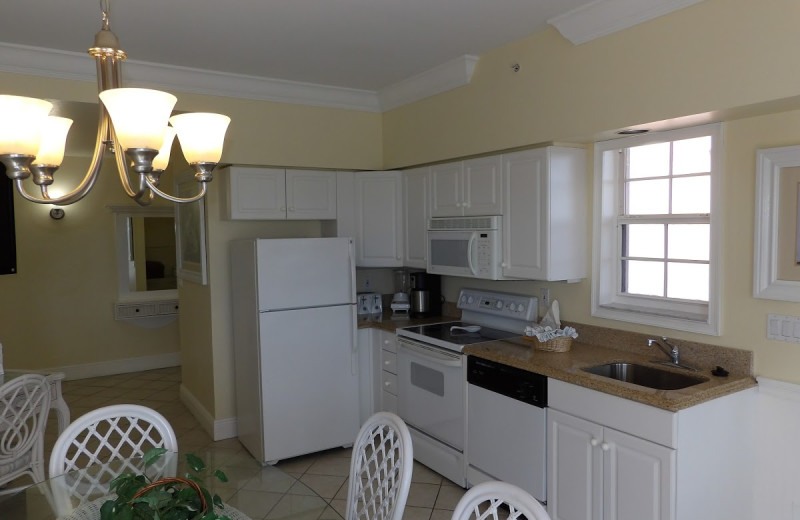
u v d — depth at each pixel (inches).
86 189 64.6
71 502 76.5
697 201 111.0
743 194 98.8
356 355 158.1
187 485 59.8
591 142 123.0
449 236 146.0
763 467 98.3
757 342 98.2
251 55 131.7
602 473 97.1
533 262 124.7
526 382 111.2
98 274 237.5
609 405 95.5
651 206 119.6
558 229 122.1
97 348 239.0
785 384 94.0
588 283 127.5
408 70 146.6
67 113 141.9
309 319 150.2
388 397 159.2
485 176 136.8
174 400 205.8
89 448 165.0
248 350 151.4
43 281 226.7
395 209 171.6
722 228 102.1
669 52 96.5
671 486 86.6
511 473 116.4
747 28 86.0
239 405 161.5
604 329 123.9
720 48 89.4
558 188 121.6
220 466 88.4
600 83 108.3
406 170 170.2
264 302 143.8
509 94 128.6
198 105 147.2
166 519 54.6
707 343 105.3
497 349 125.1
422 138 158.1
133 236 243.9
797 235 91.1
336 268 153.8
